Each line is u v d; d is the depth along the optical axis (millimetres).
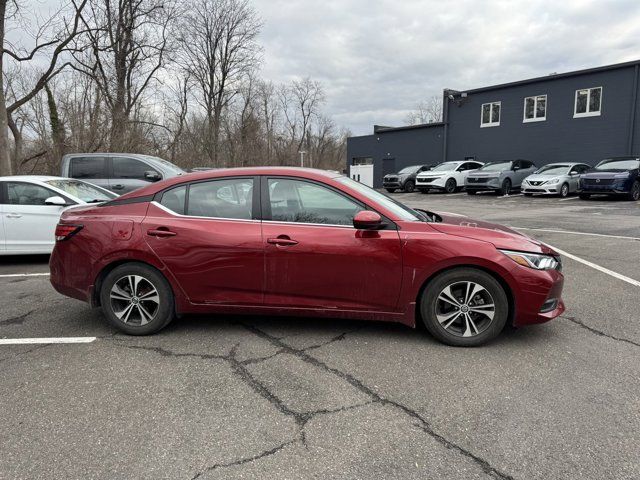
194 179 4199
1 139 13797
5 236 7398
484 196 21781
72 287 4277
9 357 3795
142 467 2434
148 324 4180
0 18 13812
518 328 4324
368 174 35500
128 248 4070
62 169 10516
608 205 16031
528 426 2766
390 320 3973
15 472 2398
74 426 2807
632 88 21188
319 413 2932
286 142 55531
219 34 41250
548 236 9562
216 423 2830
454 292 3889
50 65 17047
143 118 23750
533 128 25062
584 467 2402
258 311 4078
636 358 3672
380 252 3828
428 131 30719
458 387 3230
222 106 43031
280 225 3971
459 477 2344
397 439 2656
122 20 22609
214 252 3992
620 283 5852
